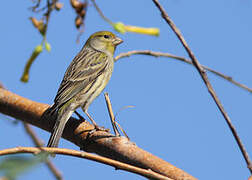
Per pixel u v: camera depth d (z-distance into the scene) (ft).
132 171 18.10
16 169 7.52
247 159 18.39
